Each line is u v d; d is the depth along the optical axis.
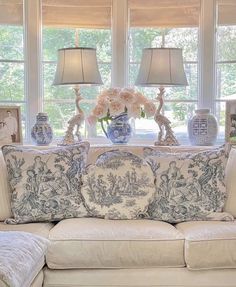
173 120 3.93
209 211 2.92
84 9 3.88
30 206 2.94
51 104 3.93
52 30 3.90
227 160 3.13
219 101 3.88
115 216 2.94
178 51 3.59
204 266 2.53
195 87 3.92
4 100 3.89
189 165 3.02
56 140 3.89
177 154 3.13
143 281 2.57
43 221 2.96
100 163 3.08
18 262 2.07
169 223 2.92
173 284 2.57
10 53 3.89
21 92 3.91
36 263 2.29
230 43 3.85
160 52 3.56
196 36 3.88
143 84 3.57
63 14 3.88
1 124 3.72
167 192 2.97
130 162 3.06
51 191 2.97
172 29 3.90
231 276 2.56
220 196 2.96
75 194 3.00
